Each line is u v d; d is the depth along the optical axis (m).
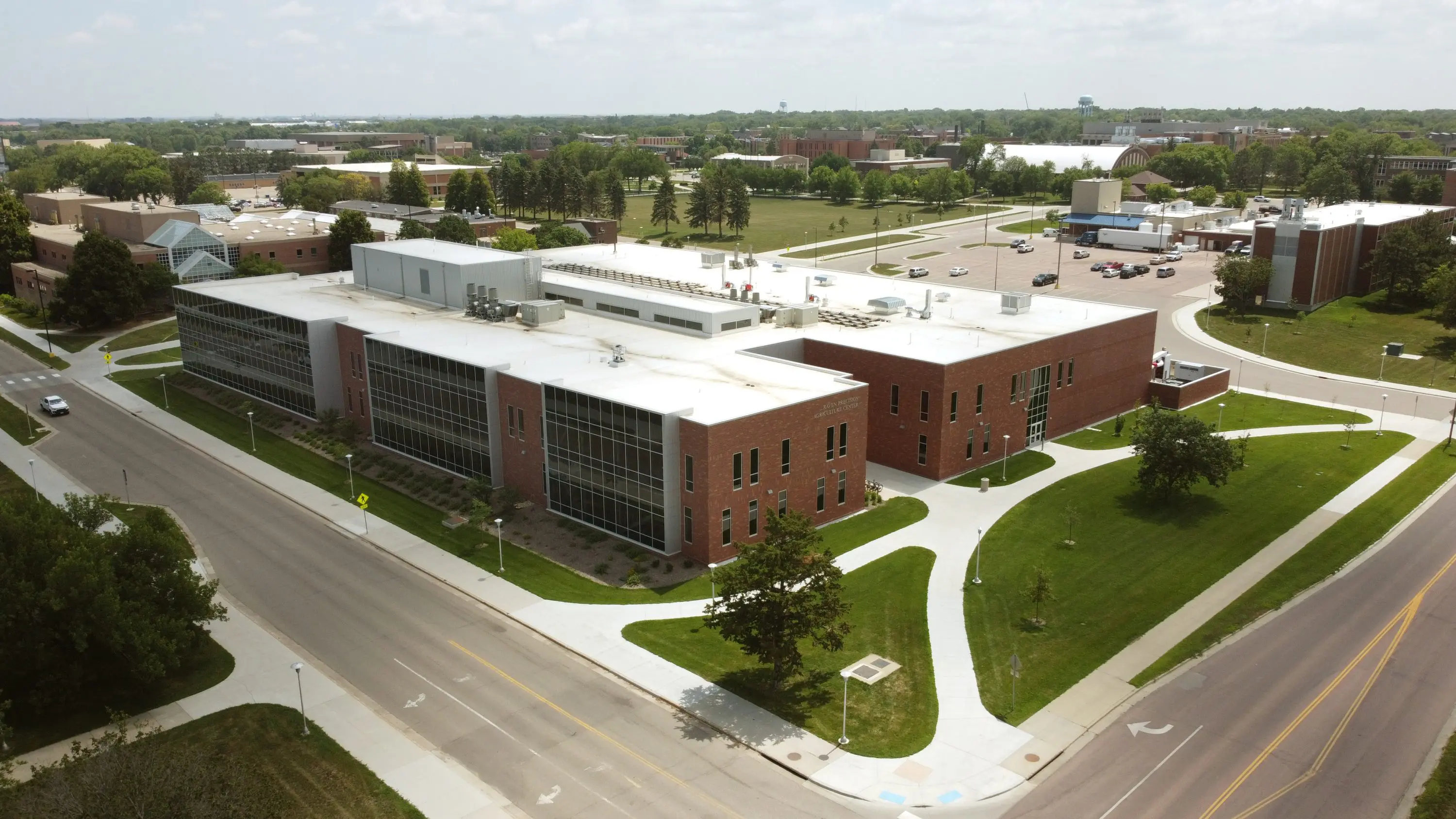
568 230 181.00
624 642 53.56
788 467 65.62
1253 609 57.22
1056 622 55.62
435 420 78.38
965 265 184.12
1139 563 63.22
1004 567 62.62
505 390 72.12
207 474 79.69
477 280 96.50
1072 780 42.03
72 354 116.12
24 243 149.38
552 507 70.62
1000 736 45.16
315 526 69.56
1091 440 88.25
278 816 37.69
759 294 105.50
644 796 41.19
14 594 45.28
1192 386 98.81
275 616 56.69
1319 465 81.38
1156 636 54.19
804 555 46.50
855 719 46.53
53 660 45.97
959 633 54.50
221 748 44.12
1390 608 57.34
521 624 55.72
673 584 60.00
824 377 72.50
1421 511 72.12
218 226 159.38
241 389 99.94
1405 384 106.62
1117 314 96.19
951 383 75.75
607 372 73.44
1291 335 125.88
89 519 51.44
